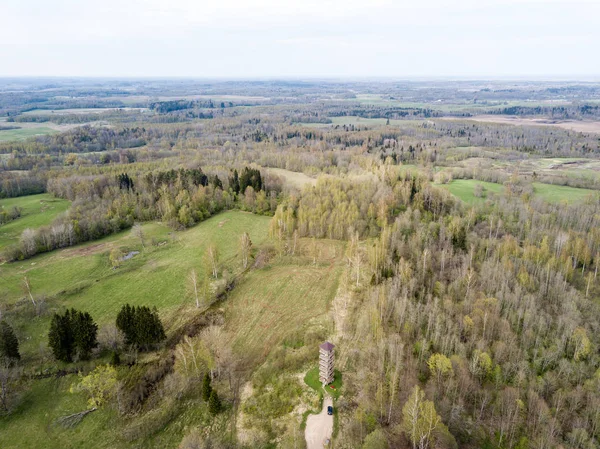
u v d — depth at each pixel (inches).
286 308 3671.3
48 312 3572.8
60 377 2893.7
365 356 2952.8
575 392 2691.9
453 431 2422.5
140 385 2812.5
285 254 4665.4
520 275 3700.8
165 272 4264.3
